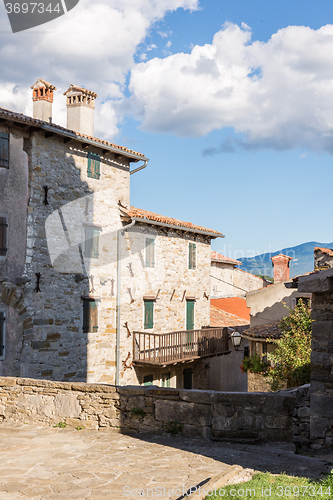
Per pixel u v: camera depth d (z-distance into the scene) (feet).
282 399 22.22
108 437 22.94
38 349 47.88
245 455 19.84
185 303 72.13
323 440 23.47
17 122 45.68
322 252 55.36
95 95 60.85
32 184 47.88
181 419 22.91
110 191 58.39
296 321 42.06
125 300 59.36
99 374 55.57
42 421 25.72
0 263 44.57
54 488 16.11
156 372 65.31
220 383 76.38
